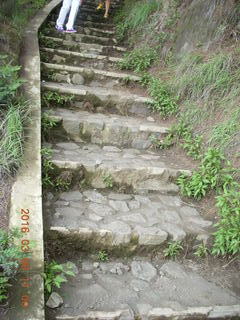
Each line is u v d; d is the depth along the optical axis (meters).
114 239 2.93
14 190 2.87
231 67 4.39
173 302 2.58
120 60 5.78
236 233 2.99
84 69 5.14
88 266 2.81
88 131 4.15
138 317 2.42
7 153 3.07
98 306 2.44
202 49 4.98
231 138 3.78
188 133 4.23
